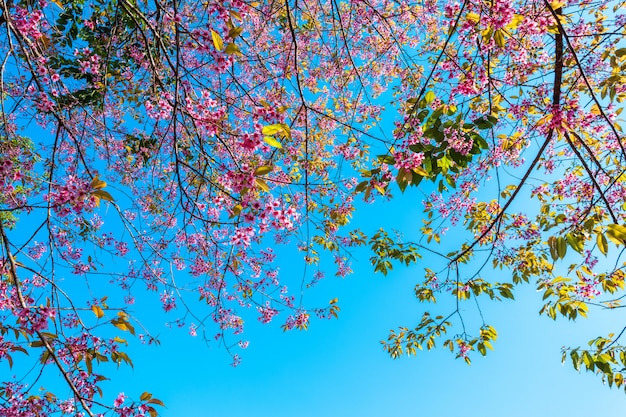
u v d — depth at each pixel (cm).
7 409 289
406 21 580
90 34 488
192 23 443
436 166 294
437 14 531
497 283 467
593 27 392
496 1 283
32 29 305
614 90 345
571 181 507
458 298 460
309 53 608
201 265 486
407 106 442
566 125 329
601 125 415
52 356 249
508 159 450
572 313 412
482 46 339
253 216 288
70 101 444
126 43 461
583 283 414
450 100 363
